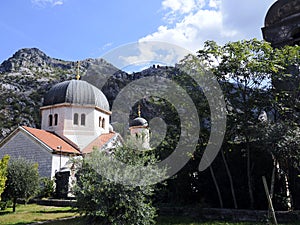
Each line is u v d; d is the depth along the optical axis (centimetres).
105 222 899
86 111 3197
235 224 1105
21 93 7700
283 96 1331
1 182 1443
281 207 1256
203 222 1161
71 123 3145
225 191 1400
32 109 7062
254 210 1198
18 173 1598
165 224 1126
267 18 1838
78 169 1023
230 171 1408
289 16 1758
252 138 1258
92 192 889
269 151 1156
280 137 1130
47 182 2231
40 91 7944
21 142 2827
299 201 1278
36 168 1758
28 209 1669
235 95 1316
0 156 2861
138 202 907
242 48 1277
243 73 1292
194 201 1448
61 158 2709
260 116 1338
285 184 1293
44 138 2848
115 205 883
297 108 1360
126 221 893
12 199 1596
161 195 1310
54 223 1209
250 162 1369
